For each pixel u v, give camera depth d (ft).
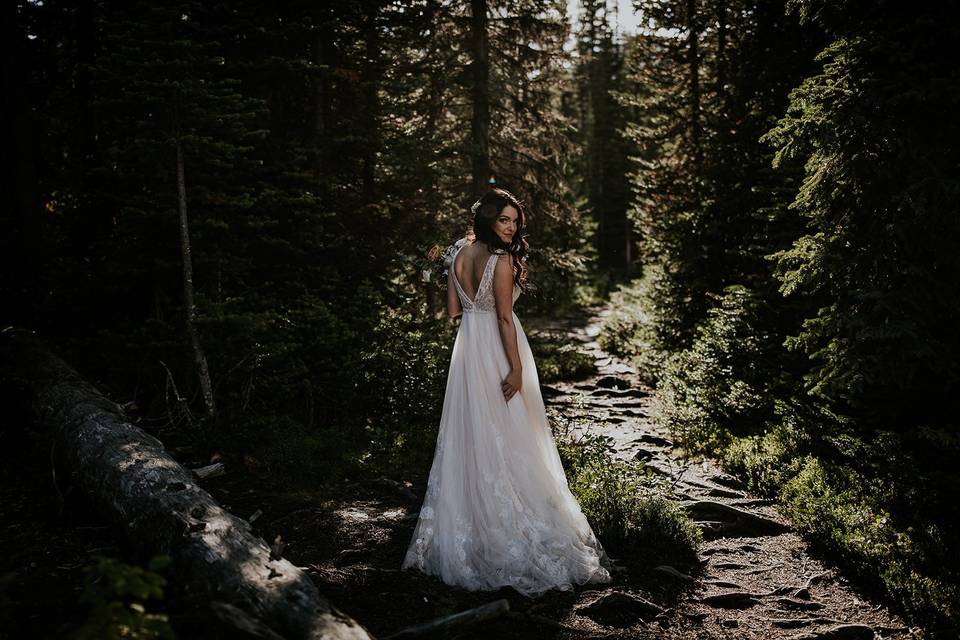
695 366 26.71
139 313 20.89
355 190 27.68
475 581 11.10
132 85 18.17
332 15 24.62
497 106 41.91
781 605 11.71
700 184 35.35
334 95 26.58
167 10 18.44
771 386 22.68
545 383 33.47
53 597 9.98
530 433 12.01
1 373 18.12
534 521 11.59
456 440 11.89
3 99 22.81
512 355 11.63
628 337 42.11
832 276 17.75
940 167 16.29
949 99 16.12
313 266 23.81
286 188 23.39
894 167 16.83
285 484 16.21
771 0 28.89
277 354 19.95
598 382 33.24
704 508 15.93
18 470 15.81
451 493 11.68
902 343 16.33
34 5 23.93
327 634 7.75
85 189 21.66
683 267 33.86
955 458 16.26
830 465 17.08
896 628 11.04
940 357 16.16
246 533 10.31
